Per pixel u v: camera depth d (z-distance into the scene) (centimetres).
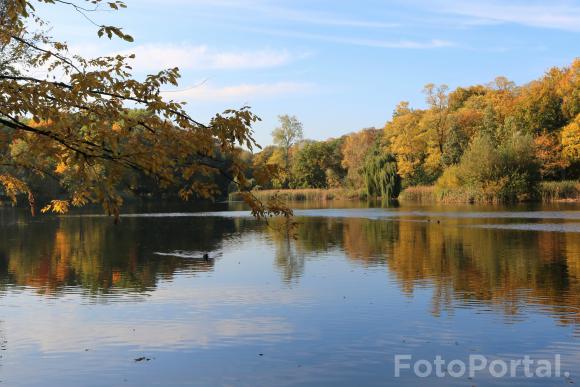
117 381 823
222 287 1502
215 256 2152
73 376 844
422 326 1087
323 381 814
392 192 7919
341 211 5281
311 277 1641
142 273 1748
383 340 1004
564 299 1303
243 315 1189
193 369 869
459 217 4097
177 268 1847
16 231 3338
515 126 7275
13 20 515
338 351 944
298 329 1077
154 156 478
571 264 1820
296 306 1265
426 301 1299
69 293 1441
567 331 1042
